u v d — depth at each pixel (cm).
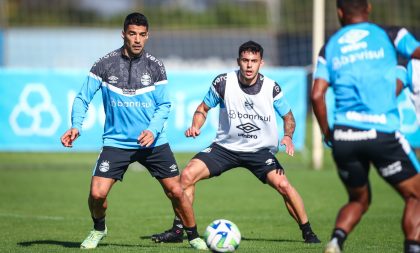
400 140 1992
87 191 4806
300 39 8912
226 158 2898
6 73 5647
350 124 1994
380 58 2008
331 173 5769
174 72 5722
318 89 2014
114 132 2634
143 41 2588
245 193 4738
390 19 8888
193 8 11838
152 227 3391
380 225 3378
